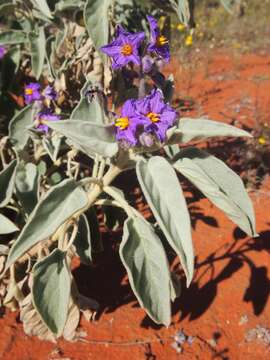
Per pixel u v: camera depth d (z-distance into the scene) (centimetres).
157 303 24
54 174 40
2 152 35
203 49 92
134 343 31
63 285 25
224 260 37
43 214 22
